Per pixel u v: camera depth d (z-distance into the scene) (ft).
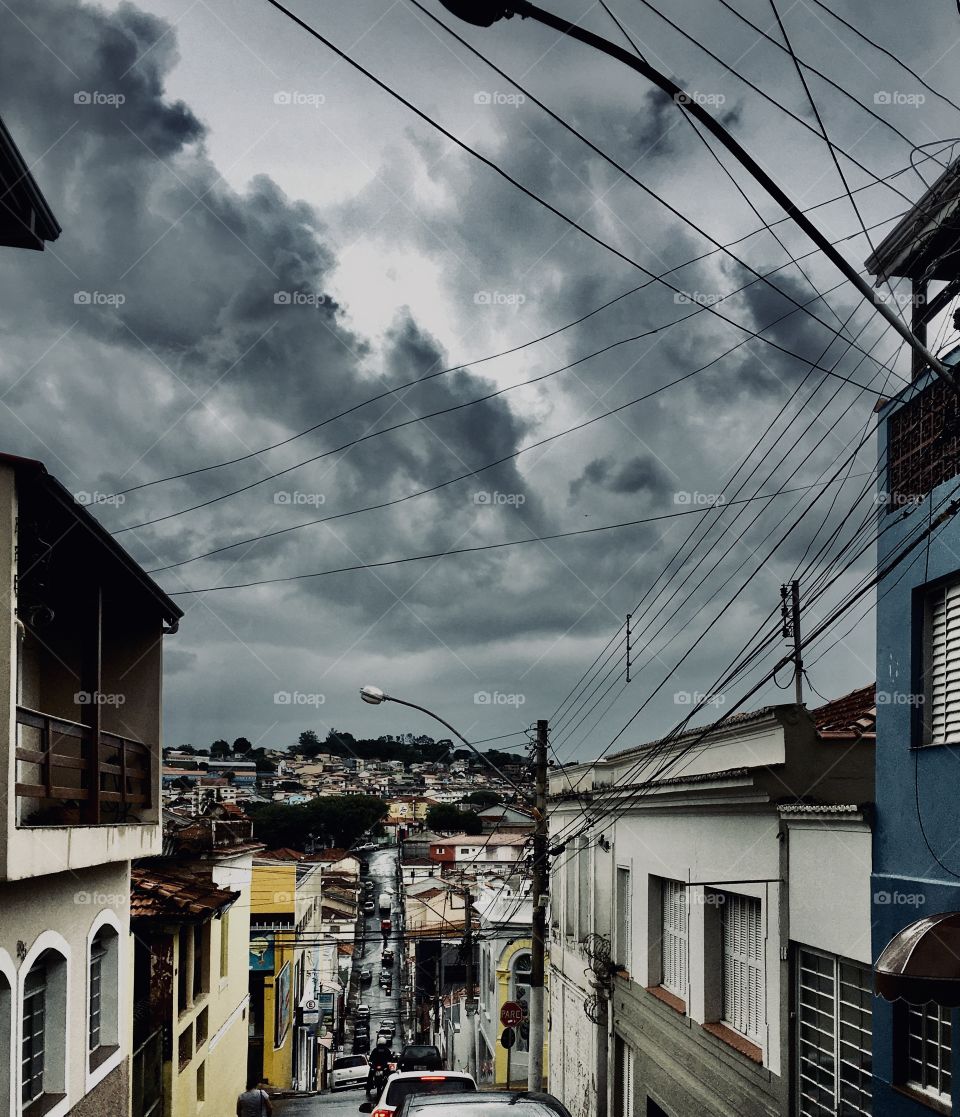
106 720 43.70
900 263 29.89
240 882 81.61
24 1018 30.91
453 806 431.02
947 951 22.86
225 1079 72.43
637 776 56.18
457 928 168.66
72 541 33.32
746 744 39.83
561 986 75.72
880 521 31.81
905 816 28.40
